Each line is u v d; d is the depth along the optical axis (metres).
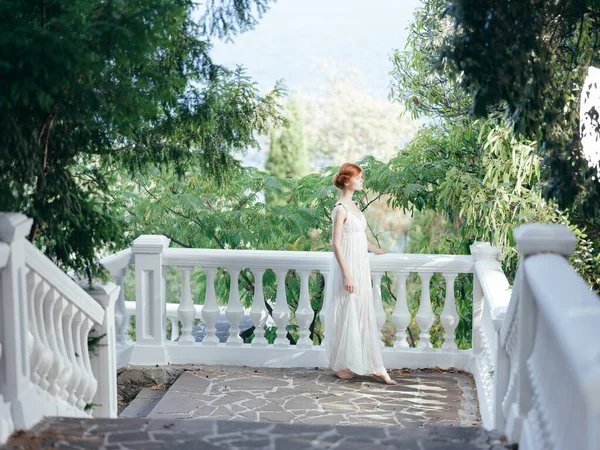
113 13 4.12
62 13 4.05
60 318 4.31
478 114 4.13
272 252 6.61
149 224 8.52
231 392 6.05
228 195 8.43
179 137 5.41
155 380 6.57
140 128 4.96
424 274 6.54
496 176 6.16
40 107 4.22
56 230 4.52
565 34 4.57
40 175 4.38
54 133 4.57
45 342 4.12
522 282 3.61
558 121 4.43
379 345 6.36
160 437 3.79
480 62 4.03
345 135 24.67
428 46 6.98
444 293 7.80
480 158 7.10
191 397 5.94
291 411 5.63
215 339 6.77
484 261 6.32
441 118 7.46
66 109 4.23
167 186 8.44
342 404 5.78
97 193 4.92
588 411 2.01
